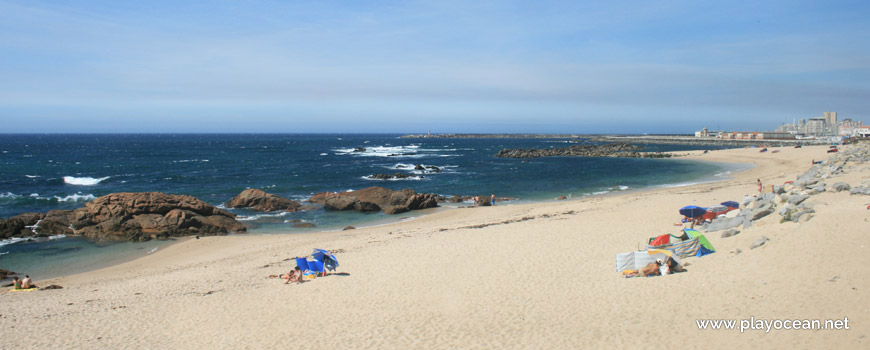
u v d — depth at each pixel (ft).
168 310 50.72
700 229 70.18
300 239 91.61
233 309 50.21
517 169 254.68
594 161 313.12
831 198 69.51
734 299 41.29
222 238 95.14
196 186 177.88
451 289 52.90
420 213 124.16
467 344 39.01
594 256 62.64
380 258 68.54
